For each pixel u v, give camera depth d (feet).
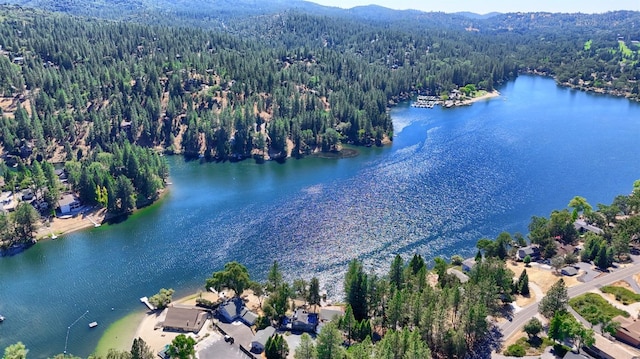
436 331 347.36
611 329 349.41
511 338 354.33
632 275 442.50
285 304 384.27
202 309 396.16
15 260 488.02
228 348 344.49
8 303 416.46
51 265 479.00
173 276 460.96
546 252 483.51
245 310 390.83
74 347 360.69
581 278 438.81
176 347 323.37
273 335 352.90
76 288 439.22
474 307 340.80
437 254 505.25
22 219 514.68
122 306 412.77
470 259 471.62
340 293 434.30
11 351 321.11
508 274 408.67
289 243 526.98
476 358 332.80
